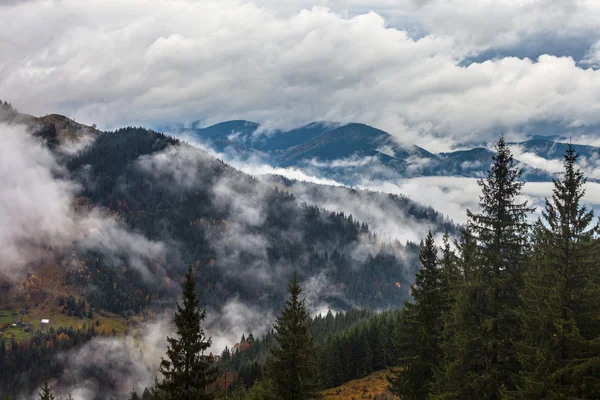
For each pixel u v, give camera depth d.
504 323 27.94
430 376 37.25
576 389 21.97
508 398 24.19
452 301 37.47
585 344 22.17
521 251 28.72
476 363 28.72
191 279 32.25
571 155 25.00
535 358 23.83
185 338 31.31
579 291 23.05
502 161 29.53
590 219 23.83
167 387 30.66
